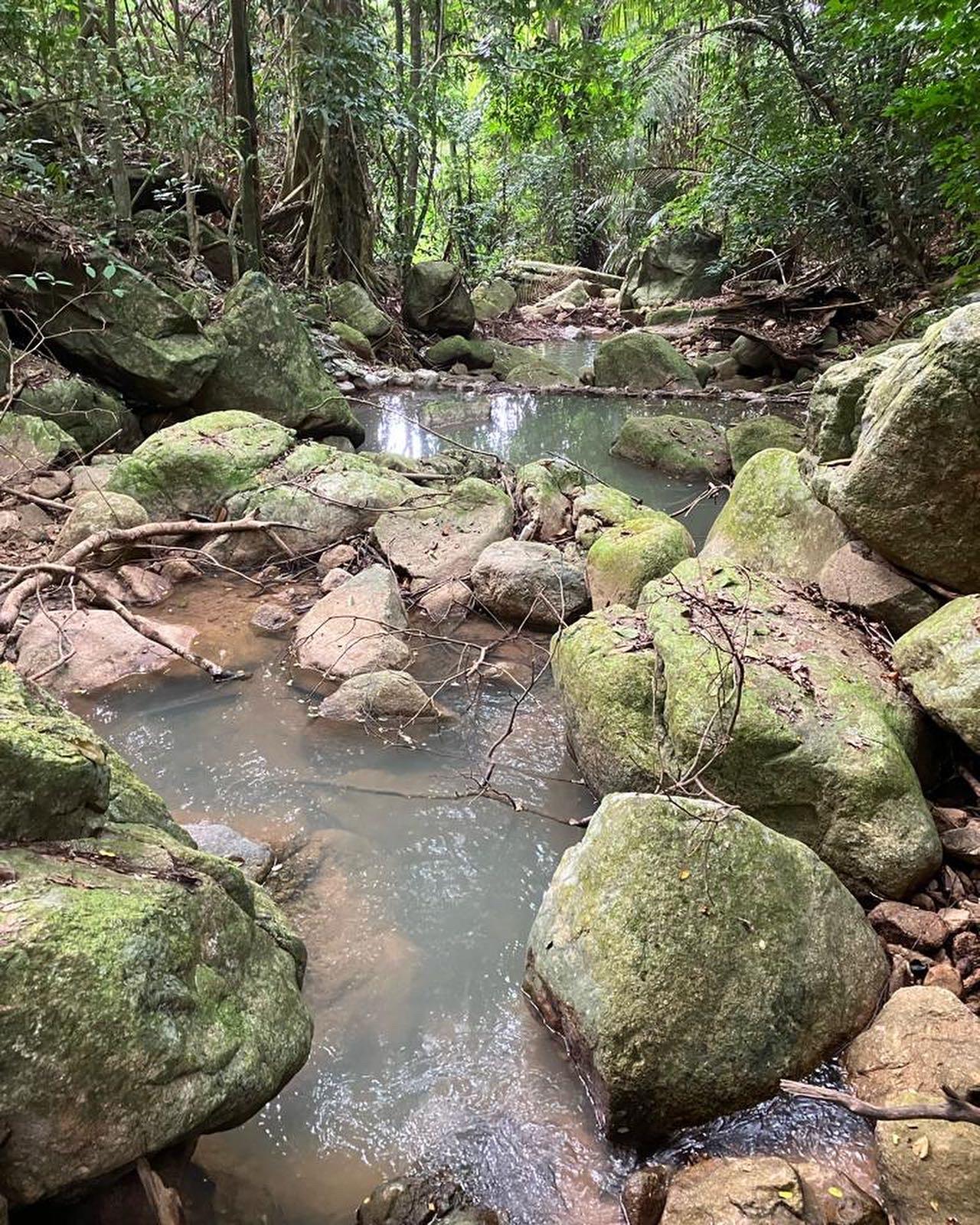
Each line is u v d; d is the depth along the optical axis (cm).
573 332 1545
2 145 752
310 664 443
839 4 734
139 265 867
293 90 1159
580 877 257
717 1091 221
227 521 558
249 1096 181
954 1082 211
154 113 948
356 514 577
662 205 1720
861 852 286
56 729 196
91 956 158
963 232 870
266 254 1208
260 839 323
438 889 305
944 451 339
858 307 1153
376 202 1384
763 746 295
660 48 1360
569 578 490
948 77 742
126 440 714
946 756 333
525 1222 202
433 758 378
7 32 761
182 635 465
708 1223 190
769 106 1128
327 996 258
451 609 507
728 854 243
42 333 682
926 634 327
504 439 866
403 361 1177
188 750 377
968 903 278
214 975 185
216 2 1208
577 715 349
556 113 1452
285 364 769
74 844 188
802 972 236
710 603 367
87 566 514
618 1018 221
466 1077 236
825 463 430
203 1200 198
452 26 1409
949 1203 190
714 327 1261
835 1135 219
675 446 779
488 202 1655
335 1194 208
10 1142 147
